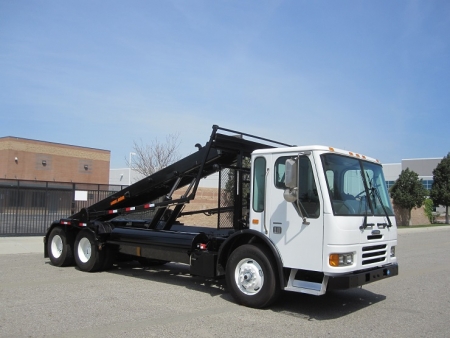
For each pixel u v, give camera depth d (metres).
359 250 6.77
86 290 8.45
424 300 8.14
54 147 51.56
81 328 5.97
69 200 20.19
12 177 47.81
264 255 7.09
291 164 6.55
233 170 9.10
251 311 7.05
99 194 20.19
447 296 8.51
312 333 5.96
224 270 7.84
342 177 7.01
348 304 7.74
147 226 11.03
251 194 7.50
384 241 7.40
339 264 6.48
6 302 7.34
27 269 10.84
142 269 11.27
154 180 9.84
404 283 9.86
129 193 10.30
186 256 8.62
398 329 6.23
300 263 6.71
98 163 55.56
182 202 8.62
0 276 9.78
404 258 14.66
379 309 7.41
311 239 6.63
